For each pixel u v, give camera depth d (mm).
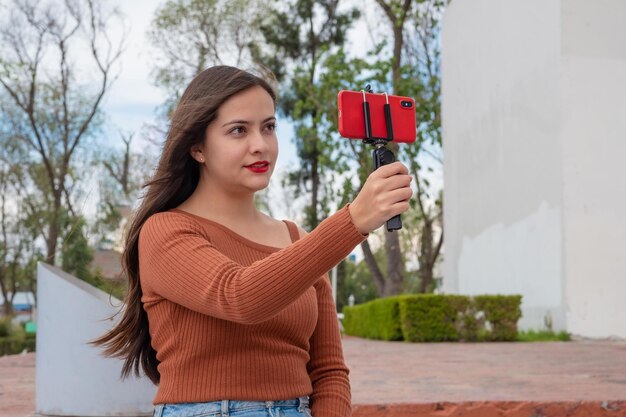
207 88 1772
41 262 3801
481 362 6980
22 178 35000
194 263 1608
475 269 14828
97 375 3623
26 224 36406
